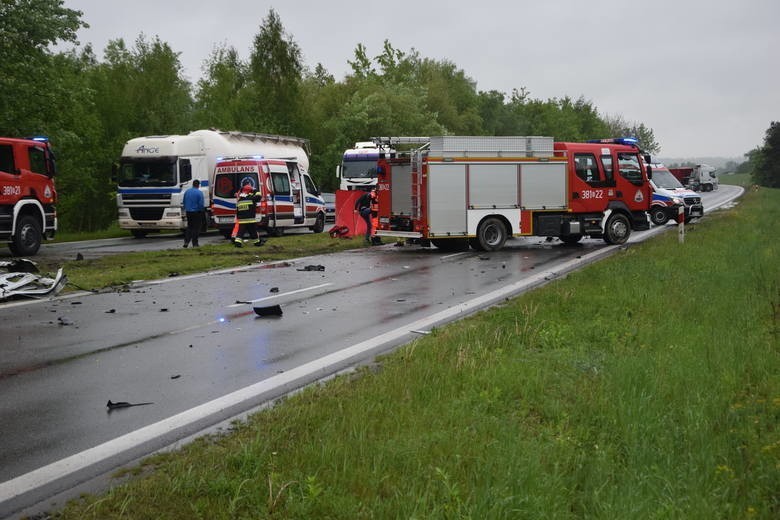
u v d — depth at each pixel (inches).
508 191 829.8
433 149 805.9
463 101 3570.4
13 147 773.9
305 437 208.4
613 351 327.0
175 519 162.1
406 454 192.7
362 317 424.2
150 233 1267.2
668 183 1311.5
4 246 925.8
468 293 514.9
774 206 1745.8
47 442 219.0
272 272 636.7
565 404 245.6
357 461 189.6
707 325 378.3
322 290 530.3
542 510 164.2
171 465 193.9
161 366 311.3
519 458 189.9
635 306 430.9
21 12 1184.2
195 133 1127.0
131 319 418.9
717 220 1270.9
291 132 2092.8
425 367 284.5
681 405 244.5
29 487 185.0
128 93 1995.6
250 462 188.5
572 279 538.6
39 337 370.0
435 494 172.2
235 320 415.8
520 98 4146.2
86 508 168.2
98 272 615.2
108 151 1865.2
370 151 1326.3
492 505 163.9
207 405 255.8
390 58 2920.8
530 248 869.2
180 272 626.5
